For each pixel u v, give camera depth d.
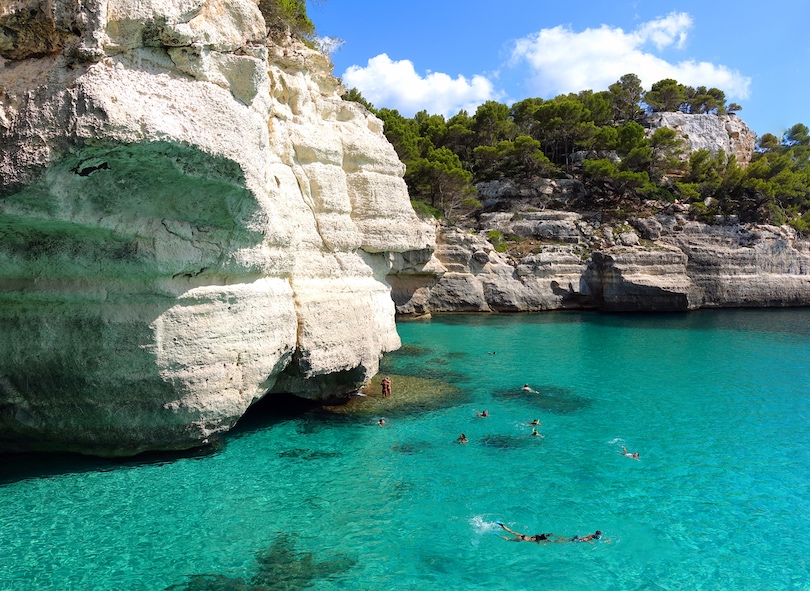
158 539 11.42
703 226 59.09
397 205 24.47
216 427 14.81
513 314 51.84
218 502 13.10
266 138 16.19
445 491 14.51
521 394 24.44
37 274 12.84
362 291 21.83
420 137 65.06
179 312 13.55
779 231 61.28
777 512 13.84
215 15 14.00
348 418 20.06
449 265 52.66
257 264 15.42
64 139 10.57
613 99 89.00
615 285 53.41
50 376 13.33
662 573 11.14
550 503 14.04
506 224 60.62
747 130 92.81
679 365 31.08
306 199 19.72
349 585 10.30
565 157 75.88
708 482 15.55
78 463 14.34
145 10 11.73
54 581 9.86
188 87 12.71
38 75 11.24
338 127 22.78
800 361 32.38
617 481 15.48
